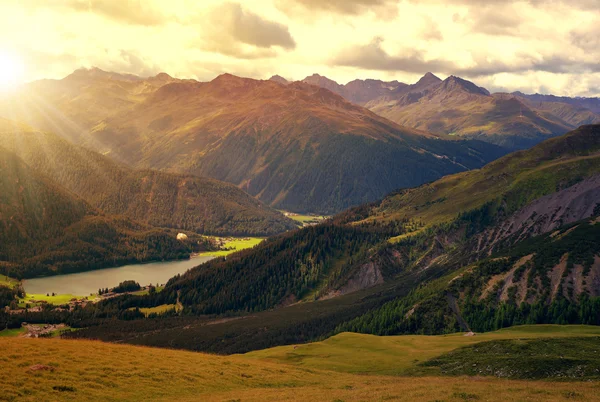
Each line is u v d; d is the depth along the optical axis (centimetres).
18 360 7038
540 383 7419
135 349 8819
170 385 7119
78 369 7050
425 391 6806
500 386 7081
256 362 9556
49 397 5991
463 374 9050
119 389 6656
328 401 6334
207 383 7506
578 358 8575
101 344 8831
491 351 10025
